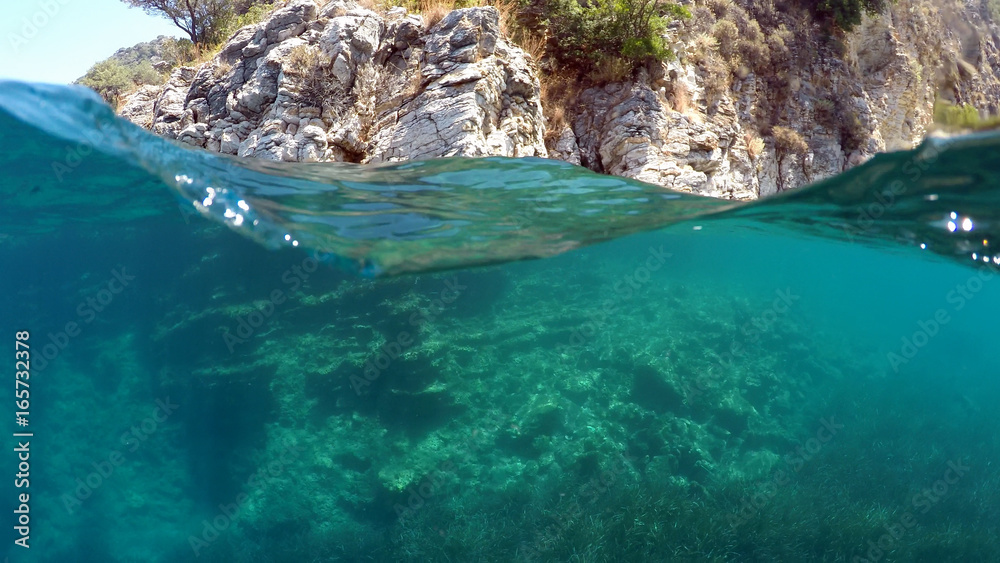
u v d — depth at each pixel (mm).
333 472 12234
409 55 16453
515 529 9844
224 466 14242
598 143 18109
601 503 10203
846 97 27047
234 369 14953
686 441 12422
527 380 13703
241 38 17609
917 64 30562
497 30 16266
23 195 13539
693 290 21156
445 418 12773
